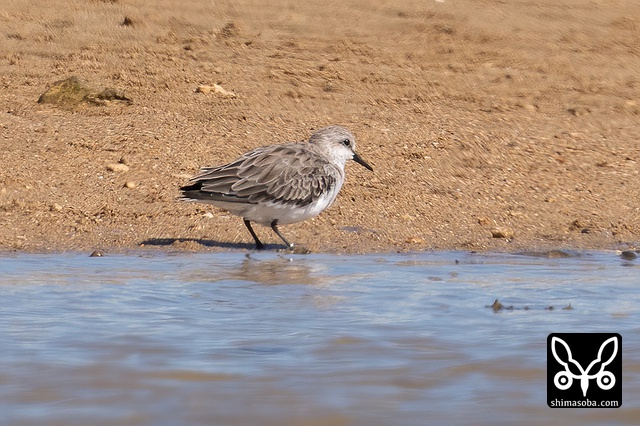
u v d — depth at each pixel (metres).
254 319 10.35
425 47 23.03
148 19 23.42
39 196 15.12
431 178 16.72
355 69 21.38
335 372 8.85
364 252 13.95
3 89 19.08
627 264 13.53
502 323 10.35
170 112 18.48
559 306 11.06
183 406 8.09
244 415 7.95
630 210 16.12
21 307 10.61
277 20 24.16
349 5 25.52
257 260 13.26
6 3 23.80
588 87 21.61
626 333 10.02
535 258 13.89
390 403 8.22
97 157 16.47
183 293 11.34
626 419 8.02
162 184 15.84
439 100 20.30
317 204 14.05
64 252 13.46
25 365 8.86
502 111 20.00
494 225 15.31
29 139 16.94
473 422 7.90
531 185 16.83
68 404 8.08
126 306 10.73
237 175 13.62
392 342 9.67
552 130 19.20
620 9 26.53
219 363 9.01
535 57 23.02
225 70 20.70
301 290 11.59
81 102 18.53
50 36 22.00
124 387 8.44
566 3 26.70
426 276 12.48
